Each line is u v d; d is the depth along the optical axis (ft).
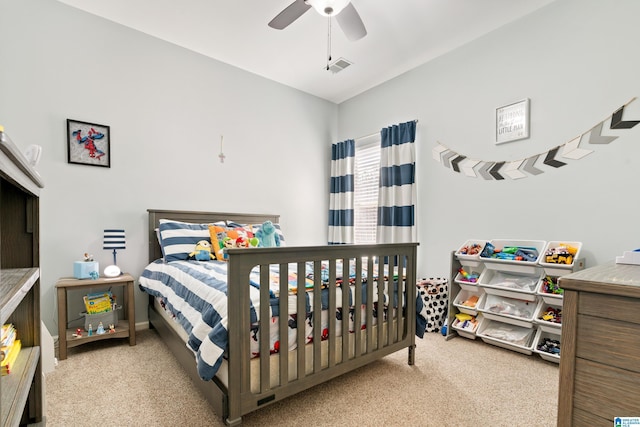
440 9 7.78
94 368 6.37
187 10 7.98
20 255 4.06
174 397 5.31
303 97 12.81
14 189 4.05
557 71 7.50
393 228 10.82
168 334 6.84
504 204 8.47
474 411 4.99
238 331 4.17
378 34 8.83
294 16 6.41
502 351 7.47
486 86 8.84
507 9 7.81
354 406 5.09
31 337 4.11
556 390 5.67
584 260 6.95
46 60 7.60
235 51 9.89
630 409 2.19
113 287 8.54
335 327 5.29
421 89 10.54
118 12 8.11
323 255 5.08
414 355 6.76
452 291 8.58
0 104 7.09
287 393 4.64
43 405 4.21
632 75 6.48
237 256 4.16
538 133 7.82
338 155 13.25
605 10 6.81
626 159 6.55
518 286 7.58
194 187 9.98
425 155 10.37
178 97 9.65
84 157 8.07
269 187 11.82
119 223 8.62
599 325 2.34
